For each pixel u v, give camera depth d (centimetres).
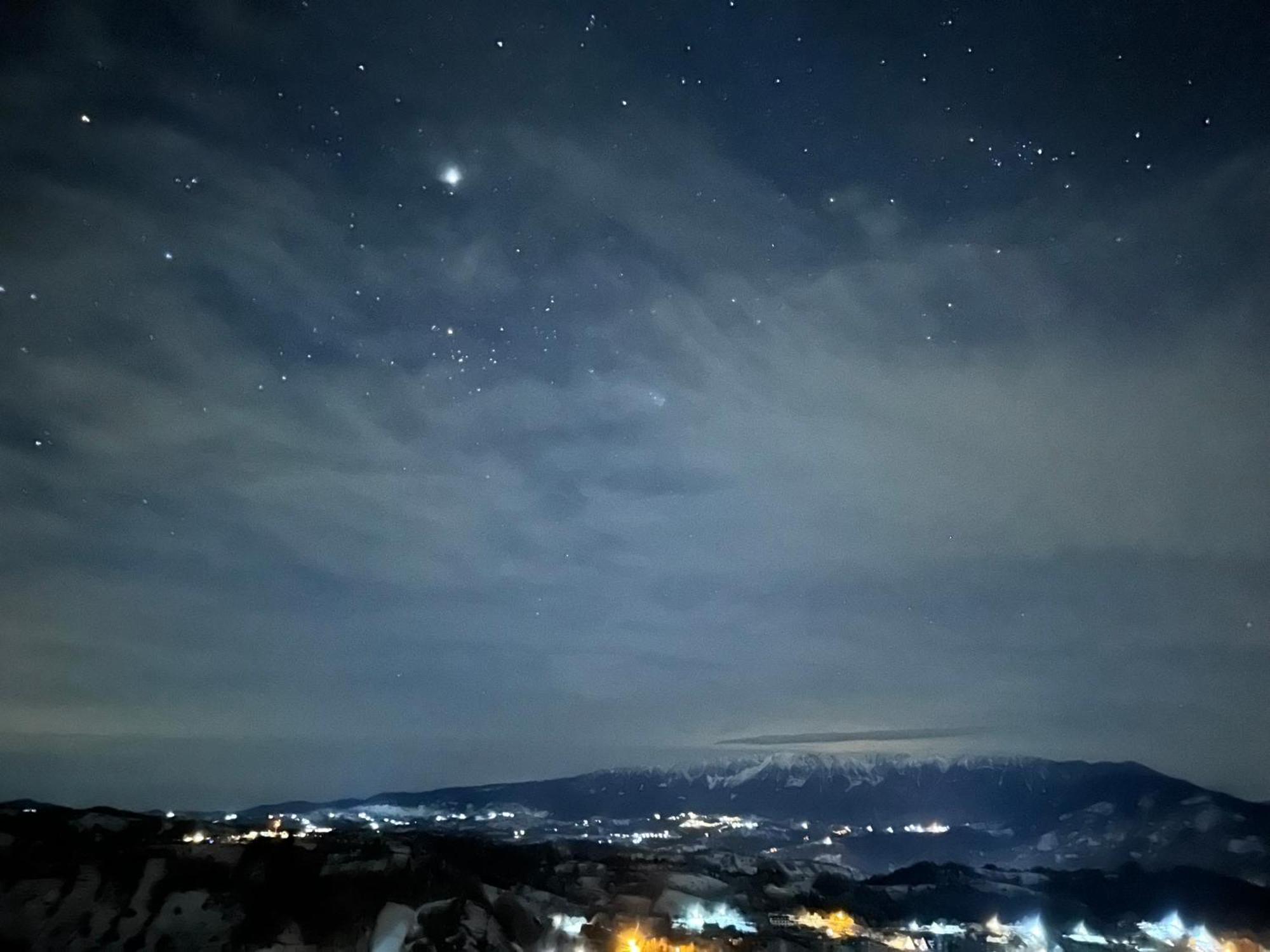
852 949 5669
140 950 4494
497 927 4928
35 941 4497
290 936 4678
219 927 4722
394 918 4766
